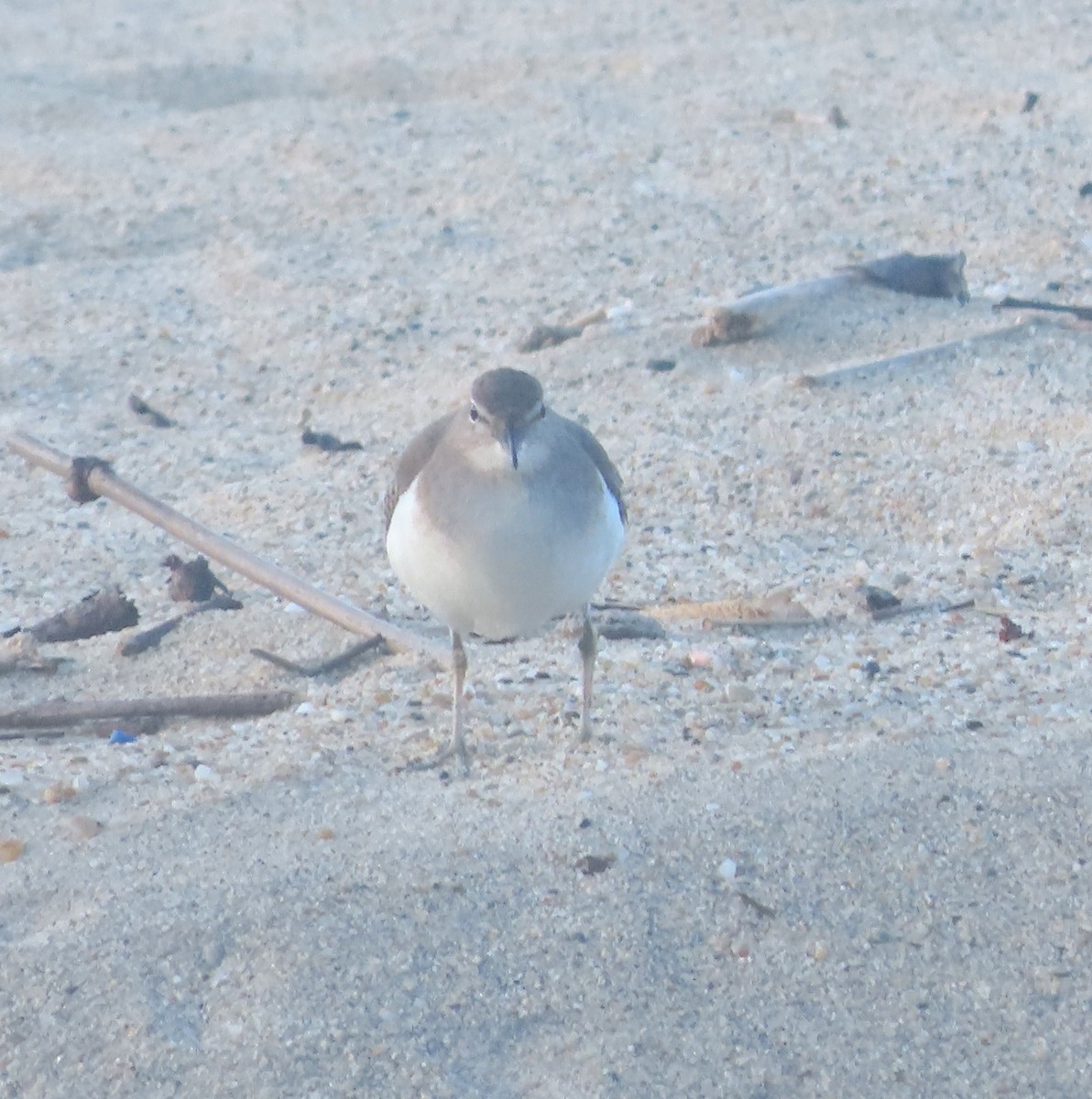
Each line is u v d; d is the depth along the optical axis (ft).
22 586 38.14
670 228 56.24
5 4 86.33
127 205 61.11
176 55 76.64
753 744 29.53
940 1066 22.56
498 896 25.53
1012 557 37.37
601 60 72.74
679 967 24.21
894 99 66.13
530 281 53.42
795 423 43.32
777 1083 22.35
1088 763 28.19
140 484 43.32
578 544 26.50
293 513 41.09
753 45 73.46
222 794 28.58
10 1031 23.27
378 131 66.64
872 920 24.94
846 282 49.06
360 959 24.32
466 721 31.07
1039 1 76.84
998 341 46.21
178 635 35.32
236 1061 22.74
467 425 26.20
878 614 35.01
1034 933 24.59
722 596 36.40
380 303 52.80
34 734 31.24
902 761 28.50
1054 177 57.47
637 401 45.14
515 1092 22.30
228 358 50.42
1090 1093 22.09
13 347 51.16
